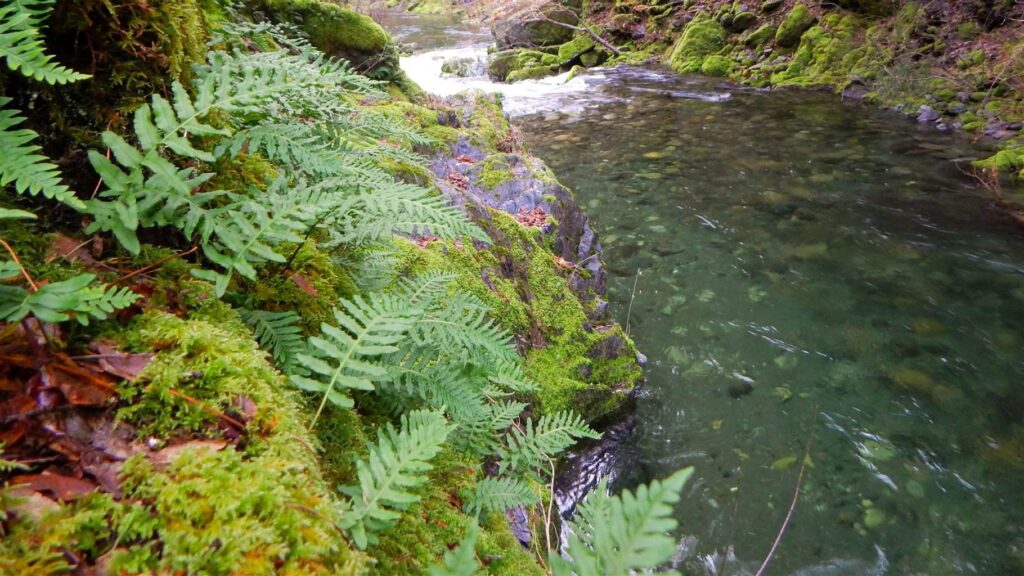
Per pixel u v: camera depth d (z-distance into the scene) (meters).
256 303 1.98
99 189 1.73
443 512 1.95
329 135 2.41
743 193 9.48
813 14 17.14
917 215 8.55
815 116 13.36
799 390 5.16
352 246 2.48
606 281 6.85
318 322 2.11
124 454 1.19
